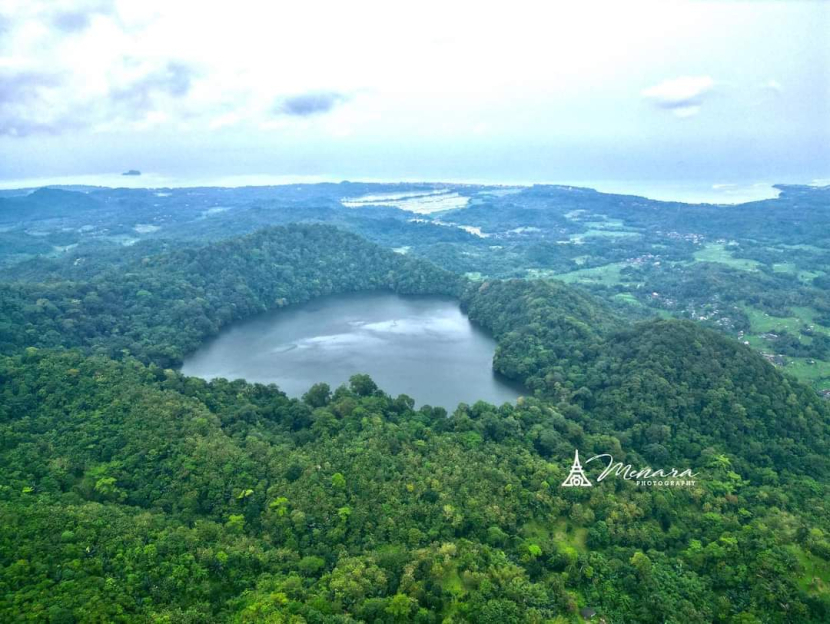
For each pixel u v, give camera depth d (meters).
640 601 82.56
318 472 106.56
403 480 105.88
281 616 71.69
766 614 80.25
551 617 77.75
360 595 78.19
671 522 101.62
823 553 89.00
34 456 105.81
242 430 123.62
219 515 98.50
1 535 81.75
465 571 83.69
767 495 106.00
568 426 127.69
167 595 77.50
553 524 99.50
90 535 84.88
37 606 69.44
